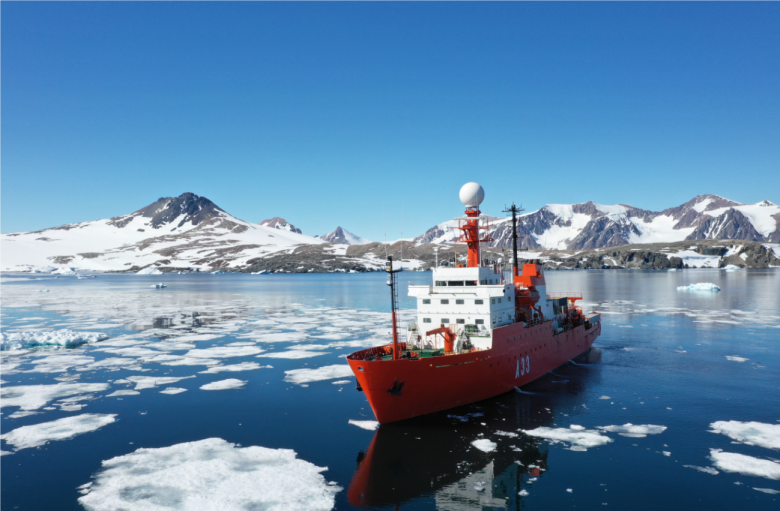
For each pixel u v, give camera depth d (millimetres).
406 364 31625
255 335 72875
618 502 22875
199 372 48938
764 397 38312
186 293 170250
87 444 30047
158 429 32781
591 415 34531
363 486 24641
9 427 33250
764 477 25016
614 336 67188
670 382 42906
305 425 33406
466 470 26406
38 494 23562
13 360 55000
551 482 24922
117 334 74688
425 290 38750
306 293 170000
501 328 37062
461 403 35781
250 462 27266
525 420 33531
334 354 58031
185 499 22984
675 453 28078
